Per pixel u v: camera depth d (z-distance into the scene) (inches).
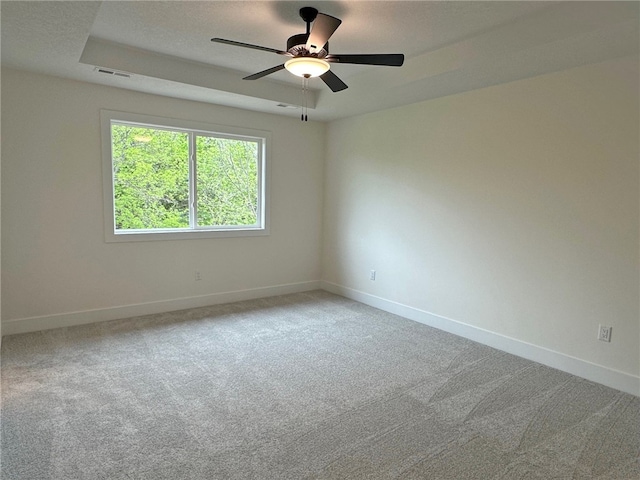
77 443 82.4
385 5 95.9
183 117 167.8
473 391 109.0
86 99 146.1
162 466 76.4
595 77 112.8
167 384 108.9
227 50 130.7
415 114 165.3
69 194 146.6
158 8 100.0
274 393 105.6
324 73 108.7
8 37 103.5
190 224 178.9
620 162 109.3
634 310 109.0
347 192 201.8
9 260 138.1
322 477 74.5
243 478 73.6
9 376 110.9
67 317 150.6
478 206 144.8
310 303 192.9
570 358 122.1
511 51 106.0
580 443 86.5
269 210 198.7
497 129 137.3
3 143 133.4
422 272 166.6
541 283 128.4
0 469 74.1
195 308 179.6
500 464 79.3
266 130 192.7
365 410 98.1
